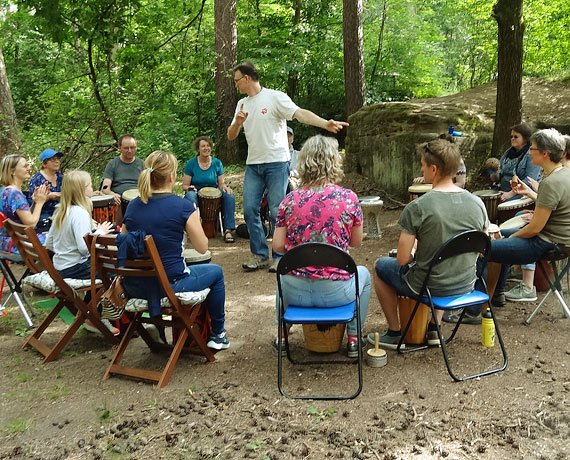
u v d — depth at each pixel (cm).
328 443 270
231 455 263
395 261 362
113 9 865
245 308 479
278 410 303
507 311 433
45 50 1583
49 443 280
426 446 263
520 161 539
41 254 359
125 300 347
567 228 382
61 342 387
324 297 332
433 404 301
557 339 376
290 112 539
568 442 262
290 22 1614
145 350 397
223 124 1398
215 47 1390
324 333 363
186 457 263
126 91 1181
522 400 300
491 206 554
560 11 1297
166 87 1290
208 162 765
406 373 339
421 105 878
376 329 414
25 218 470
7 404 323
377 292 373
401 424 281
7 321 466
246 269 600
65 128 1137
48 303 506
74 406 318
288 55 1495
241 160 1478
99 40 872
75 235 387
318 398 312
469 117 830
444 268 333
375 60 1572
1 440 285
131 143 682
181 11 1330
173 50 1178
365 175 947
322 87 1554
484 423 280
